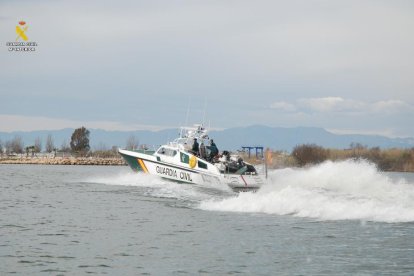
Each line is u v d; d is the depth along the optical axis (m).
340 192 25.80
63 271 12.90
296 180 31.62
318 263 13.77
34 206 24.56
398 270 13.12
